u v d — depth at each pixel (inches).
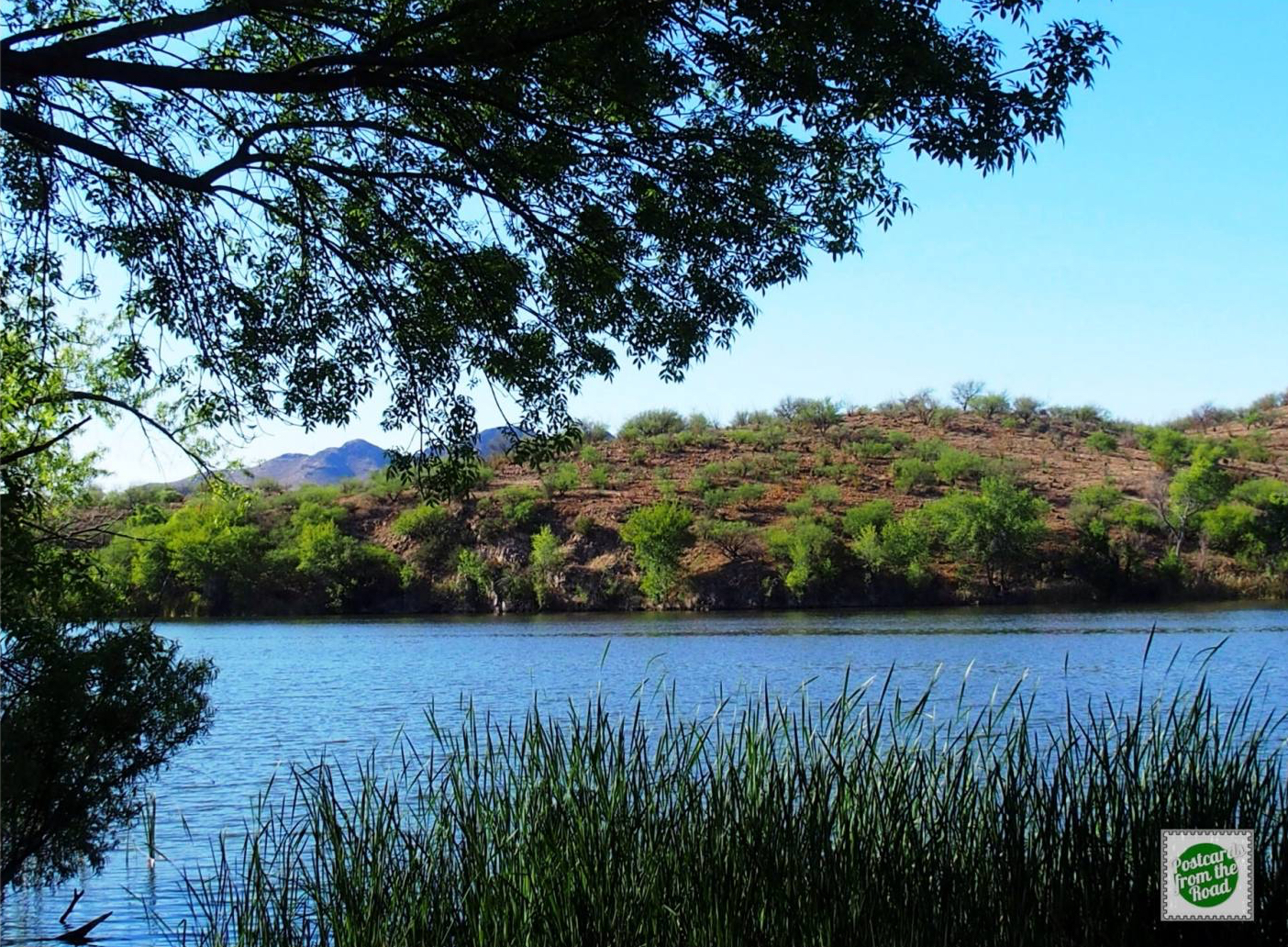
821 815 236.2
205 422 458.3
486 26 318.7
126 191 384.8
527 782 265.0
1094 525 2664.9
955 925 222.2
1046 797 237.5
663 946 230.4
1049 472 3393.2
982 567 2623.0
